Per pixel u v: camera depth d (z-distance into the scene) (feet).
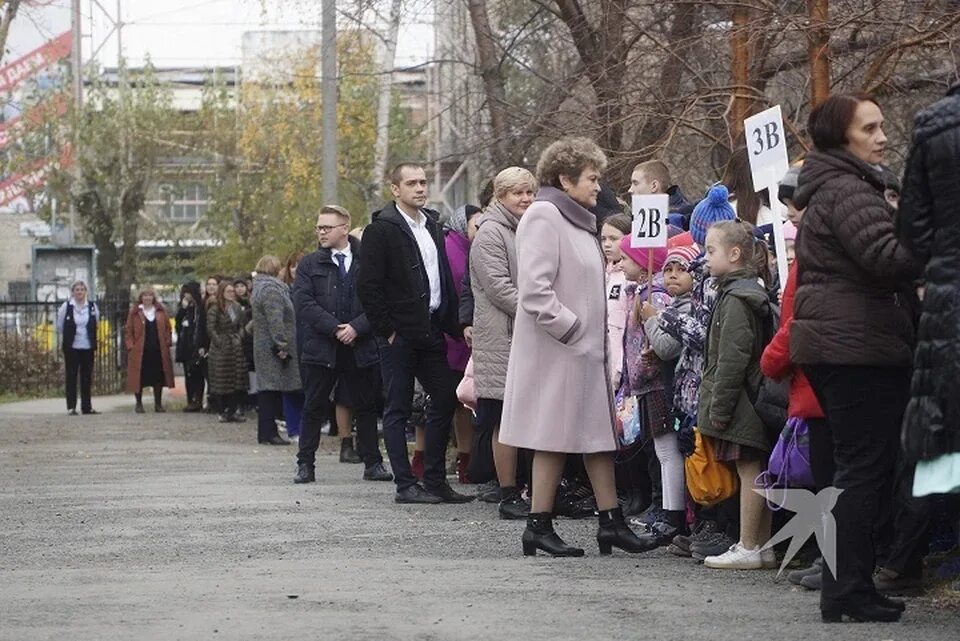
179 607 33.73
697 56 71.77
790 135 69.26
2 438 97.09
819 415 34.88
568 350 40.86
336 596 35.04
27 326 158.30
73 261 170.81
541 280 40.57
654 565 40.11
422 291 54.90
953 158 29.04
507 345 51.90
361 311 64.69
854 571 31.42
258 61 249.14
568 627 31.12
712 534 41.68
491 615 32.48
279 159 231.30
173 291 241.55
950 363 28.68
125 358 161.89
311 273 65.00
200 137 233.14
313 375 64.34
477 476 53.78
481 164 87.81
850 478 31.55
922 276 30.81
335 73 104.58
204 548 44.70
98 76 227.81
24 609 33.60
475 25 87.40
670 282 42.63
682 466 43.55
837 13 62.64
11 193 234.99
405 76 164.55
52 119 215.72
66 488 64.13
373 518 51.37
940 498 34.99
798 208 32.63
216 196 230.07
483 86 87.81
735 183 48.60
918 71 65.62
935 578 36.37
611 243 49.01
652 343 42.60
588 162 41.34
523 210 52.54
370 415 65.31
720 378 38.32
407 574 38.58
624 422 45.44
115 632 30.73
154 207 262.47
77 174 206.69
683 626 31.19
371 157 213.05
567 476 51.16
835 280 31.53
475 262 52.03
